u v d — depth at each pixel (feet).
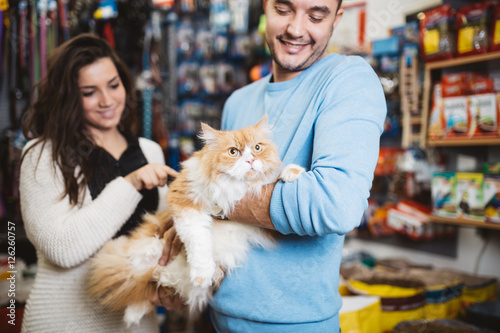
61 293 4.61
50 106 5.07
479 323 6.33
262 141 3.84
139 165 5.47
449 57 7.66
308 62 4.13
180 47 12.64
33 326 4.63
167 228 4.35
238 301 3.86
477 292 7.53
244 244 3.83
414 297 6.82
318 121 3.55
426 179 9.15
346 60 3.84
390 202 10.00
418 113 8.83
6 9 8.75
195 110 12.94
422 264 9.53
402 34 9.08
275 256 3.74
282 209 3.17
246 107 4.93
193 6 12.32
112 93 5.21
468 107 7.36
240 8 12.49
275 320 3.73
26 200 4.58
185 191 3.85
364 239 11.18
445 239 9.16
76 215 4.32
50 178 4.62
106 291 4.36
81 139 4.94
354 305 6.17
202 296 4.13
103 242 4.39
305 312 3.73
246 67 13.21
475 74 7.61
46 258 4.67
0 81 9.24
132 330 4.90
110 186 4.46
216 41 13.00
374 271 8.18
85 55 4.95
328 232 3.01
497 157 8.18
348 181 2.98
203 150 3.99
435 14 7.82
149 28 10.50
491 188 7.04
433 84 8.23
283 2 3.96
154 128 10.82
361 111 3.35
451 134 7.63
